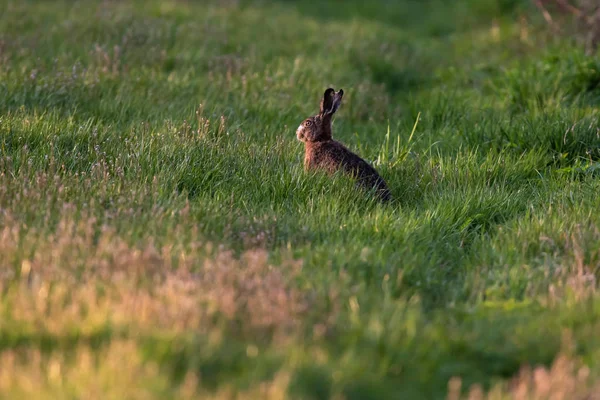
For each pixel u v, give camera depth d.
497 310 15.72
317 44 43.66
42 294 14.20
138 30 40.06
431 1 64.81
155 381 11.65
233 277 15.63
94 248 16.64
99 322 13.34
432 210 21.34
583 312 15.22
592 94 32.78
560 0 42.56
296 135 26.05
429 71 42.25
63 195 19.38
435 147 28.19
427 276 17.38
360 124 32.34
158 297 14.59
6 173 20.72
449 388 12.47
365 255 17.41
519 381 12.91
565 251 18.45
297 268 16.47
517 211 21.89
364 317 14.52
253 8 55.69
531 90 32.91
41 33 38.62
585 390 12.52
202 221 18.95
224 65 36.47
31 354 12.48
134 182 20.83
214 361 12.53
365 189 22.08
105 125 26.67
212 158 22.91
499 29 49.81
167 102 30.27
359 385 12.28
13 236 16.88
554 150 26.86
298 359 12.57
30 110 27.53
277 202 21.36
